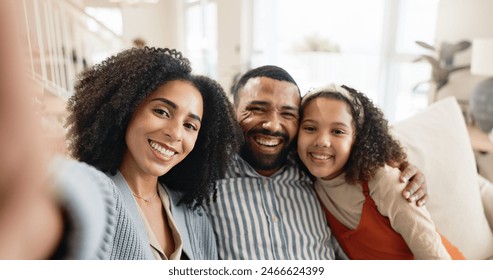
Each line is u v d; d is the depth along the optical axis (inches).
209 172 32.1
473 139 79.3
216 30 139.3
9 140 5.4
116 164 27.4
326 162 34.9
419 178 35.5
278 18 139.0
